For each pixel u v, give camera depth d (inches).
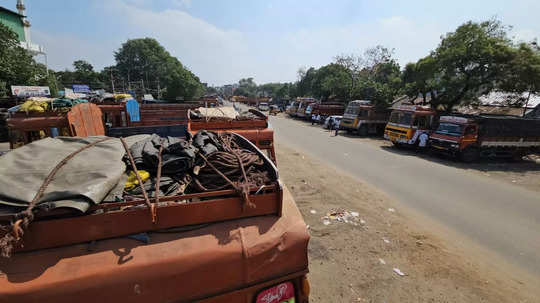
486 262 178.9
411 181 353.1
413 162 466.9
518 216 253.3
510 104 695.1
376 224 223.1
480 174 408.8
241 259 71.6
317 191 292.7
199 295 68.9
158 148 98.4
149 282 63.0
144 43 2635.3
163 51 2829.7
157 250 66.6
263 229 78.7
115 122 344.5
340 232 205.6
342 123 848.9
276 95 3095.5
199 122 221.5
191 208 74.2
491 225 233.3
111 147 91.2
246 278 73.5
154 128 197.9
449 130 514.0
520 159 551.5
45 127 234.7
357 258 173.5
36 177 69.1
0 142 487.5
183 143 98.7
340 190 301.3
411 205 272.7
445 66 673.6
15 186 65.2
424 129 583.8
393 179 358.9
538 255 189.5
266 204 83.1
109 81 2475.4
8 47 725.3
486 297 144.3
